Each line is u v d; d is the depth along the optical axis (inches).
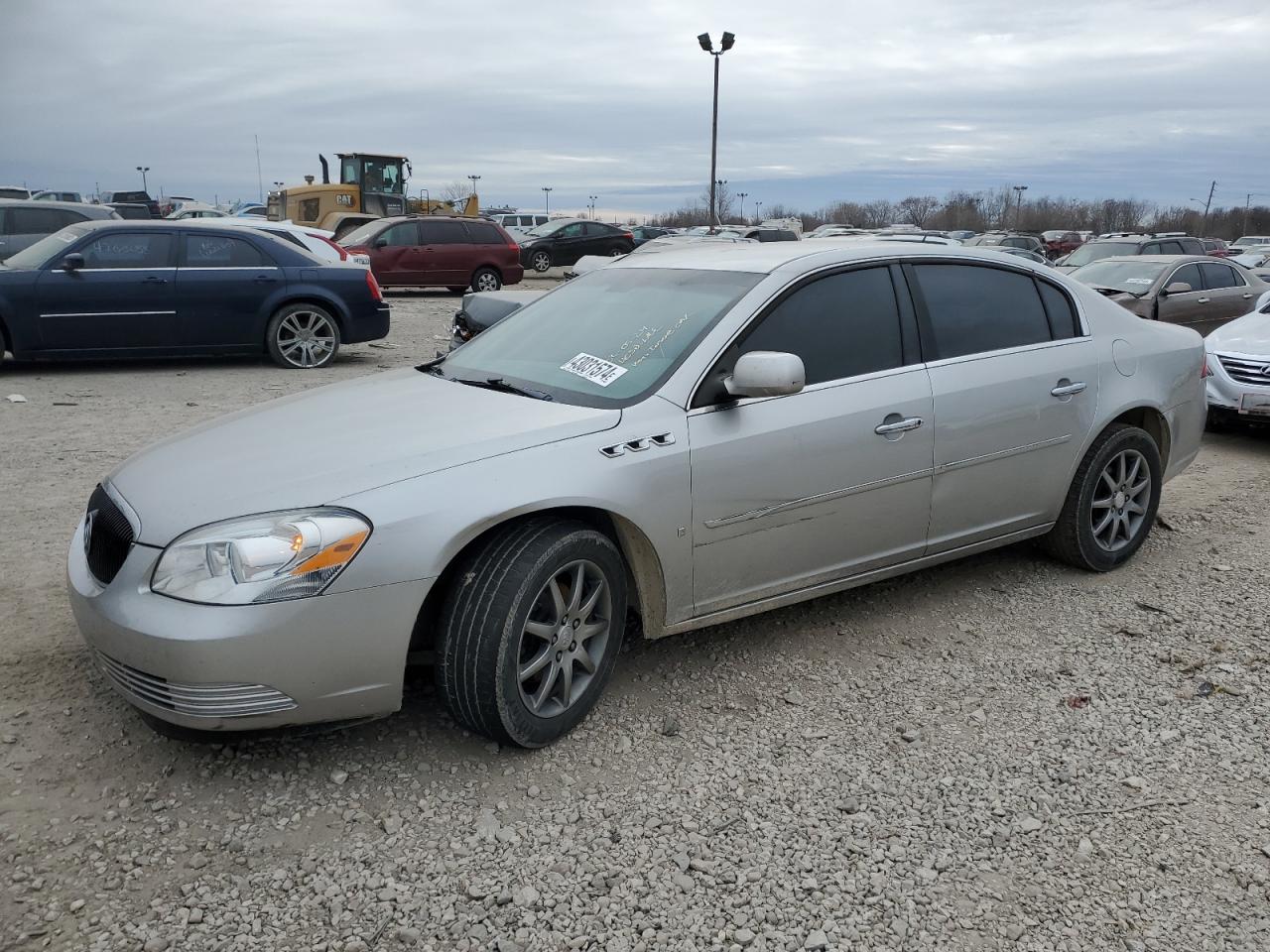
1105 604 174.9
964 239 1395.2
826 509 146.3
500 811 112.2
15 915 93.7
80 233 388.8
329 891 98.7
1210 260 510.0
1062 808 114.8
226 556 106.8
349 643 109.7
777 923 95.8
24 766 117.4
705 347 137.9
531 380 144.7
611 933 94.0
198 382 383.6
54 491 224.8
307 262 422.9
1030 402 168.4
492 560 117.0
